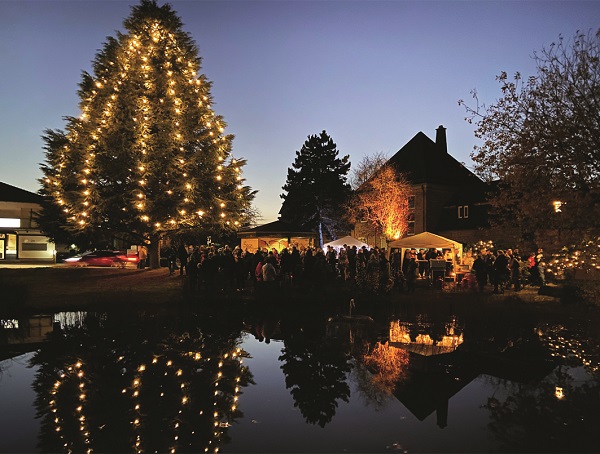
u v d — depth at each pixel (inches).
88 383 323.0
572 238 588.4
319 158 2655.0
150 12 1184.2
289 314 616.1
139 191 1023.6
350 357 394.3
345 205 2052.2
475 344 443.5
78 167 1036.5
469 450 221.3
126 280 948.6
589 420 256.7
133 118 1038.4
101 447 226.2
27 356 392.8
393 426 251.1
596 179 561.6
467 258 1077.8
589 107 556.7
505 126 637.9
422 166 1855.3
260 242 1239.5
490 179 670.5
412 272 841.5
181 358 388.8
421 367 363.6
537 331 507.5
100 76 1160.2
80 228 1031.6
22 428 247.9
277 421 257.3
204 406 280.1
